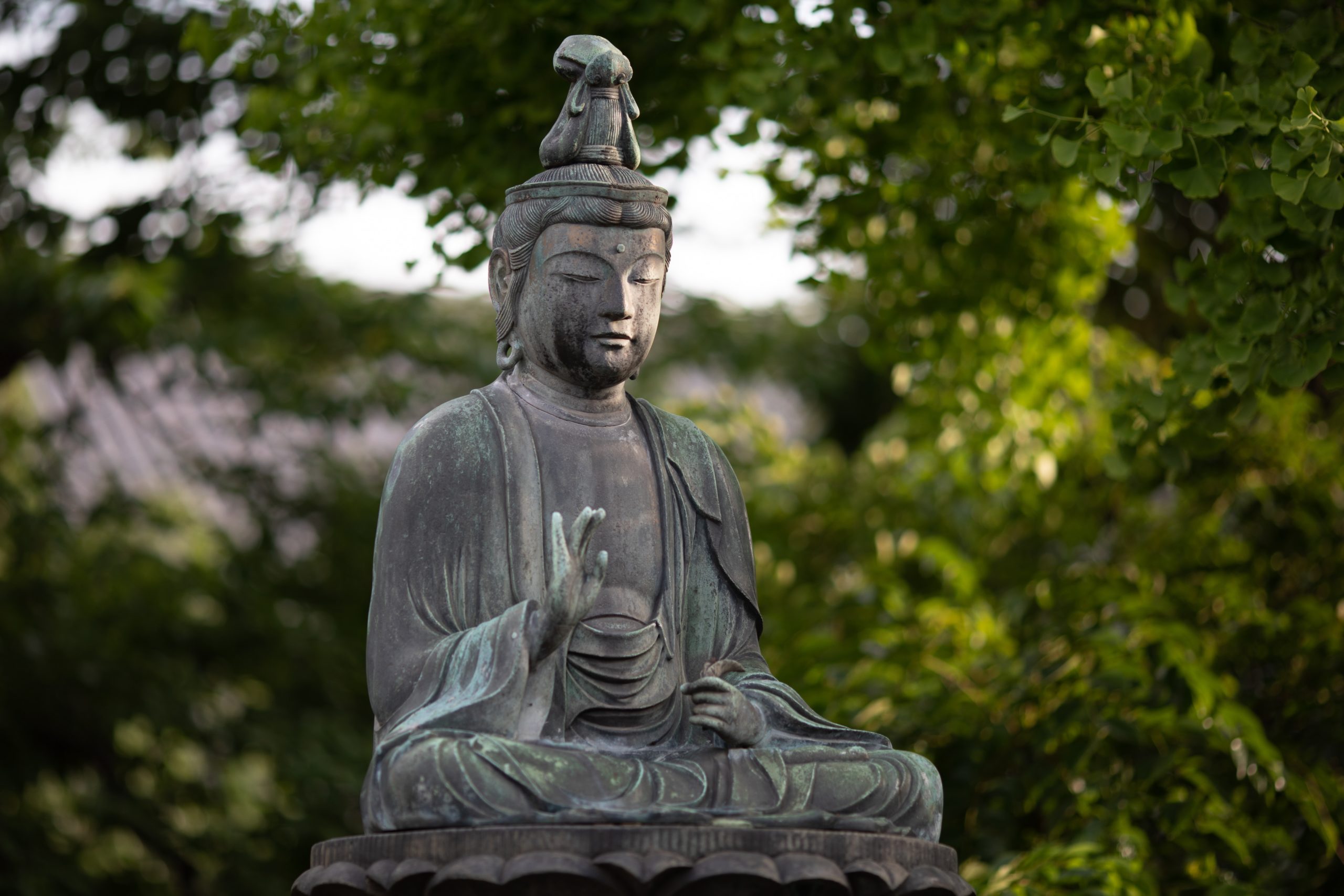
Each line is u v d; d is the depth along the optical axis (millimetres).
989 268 8664
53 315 11305
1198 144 5742
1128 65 6664
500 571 4434
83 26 10516
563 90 7391
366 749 12352
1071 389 8930
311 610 13492
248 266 12391
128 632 12414
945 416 9203
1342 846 7234
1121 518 9133
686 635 4684
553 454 4586
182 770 12797
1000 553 9852
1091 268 8648
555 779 4035
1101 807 6828
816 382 14852
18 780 11680
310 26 7531
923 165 8602
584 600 4199
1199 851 6910
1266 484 8367
